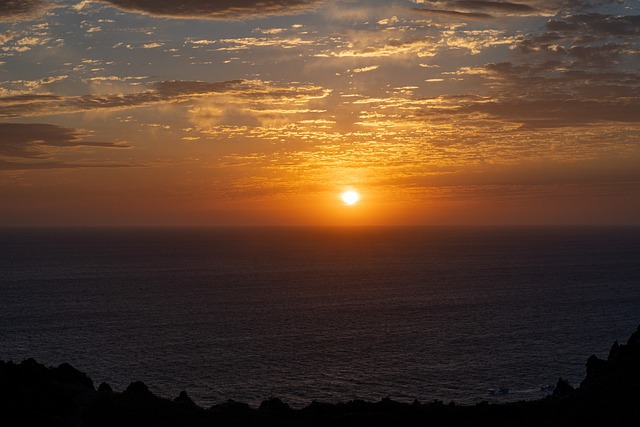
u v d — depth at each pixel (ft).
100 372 261.85
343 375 260.01
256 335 344.90
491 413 119.34
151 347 311.68
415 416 119.65
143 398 114.73
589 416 105.91
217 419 110.42
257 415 116.06
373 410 125.59
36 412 99.40
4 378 108.58
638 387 118.52
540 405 124.26
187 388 239.71
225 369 269.03
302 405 217.56
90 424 101.14
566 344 319.88
